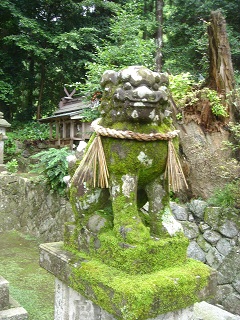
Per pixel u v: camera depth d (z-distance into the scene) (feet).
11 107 40.68
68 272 5.96
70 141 27.27
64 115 26.94
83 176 6.23
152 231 5.76
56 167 15.65
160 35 32.83
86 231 6.17
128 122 5.37
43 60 38.52
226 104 13.51
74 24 39.01
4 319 8.35
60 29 37.65
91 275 5.31
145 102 5.09
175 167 5.52
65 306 6.48
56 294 6.79
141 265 5.17
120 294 4.70
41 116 41.45
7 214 19.76
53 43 36.24
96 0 35.70
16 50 39.58
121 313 4.66
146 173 5.62
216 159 13.25
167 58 33.63
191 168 13.48
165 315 5.37
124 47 18.85
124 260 5.16
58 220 16.26
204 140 13.46
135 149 5.38
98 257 5.75
